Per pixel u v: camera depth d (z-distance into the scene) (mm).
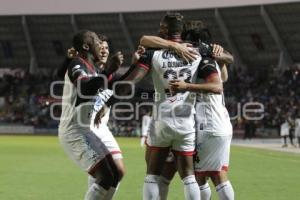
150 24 166750
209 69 20469
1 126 160000
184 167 20844
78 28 174250
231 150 78625
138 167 49656
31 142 104438
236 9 154125
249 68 164500
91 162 20516
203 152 21875
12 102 170750
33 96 168125
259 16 152625
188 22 22062
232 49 163125
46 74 182500
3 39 180625
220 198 22016
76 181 37531
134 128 140250
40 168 47781
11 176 40750
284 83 149125
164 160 21234
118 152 21688
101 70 21250
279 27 152875
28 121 160625
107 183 20516
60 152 72188
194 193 20578
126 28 169125
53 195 30922
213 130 21672
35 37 178875
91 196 20469
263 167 49969
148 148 21375
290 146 96500
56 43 179000
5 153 69875
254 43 159750
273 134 132625
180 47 20422
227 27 160500
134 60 20859
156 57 20688
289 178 40312
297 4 143500
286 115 113250
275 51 158125
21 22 174750
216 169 22000
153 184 20938
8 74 180750
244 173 44250
